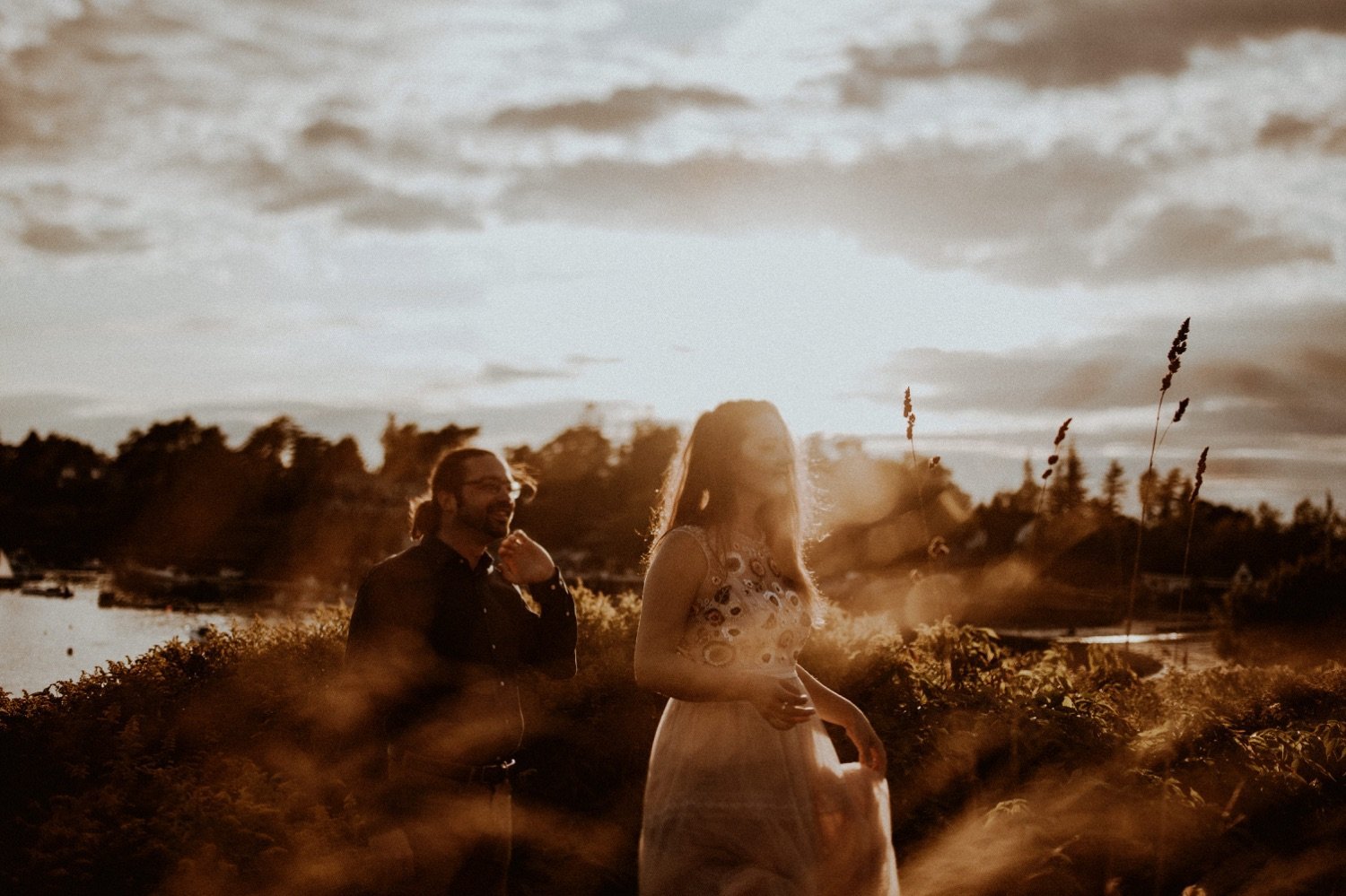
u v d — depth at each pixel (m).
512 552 3.89
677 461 3.40
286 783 4.36
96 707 4.82
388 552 122.88
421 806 3.46
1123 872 4.59
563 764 5.26
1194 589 38.69
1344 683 7.31
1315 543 73.56
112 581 87.56
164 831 3.83
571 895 4.83
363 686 3.46
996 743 5.16
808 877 3.04
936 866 4.53
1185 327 4.09
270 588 81.12
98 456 196.75
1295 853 4.87
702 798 3.07
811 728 3.31
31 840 3.89
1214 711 5.96
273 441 174.12
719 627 3.14
